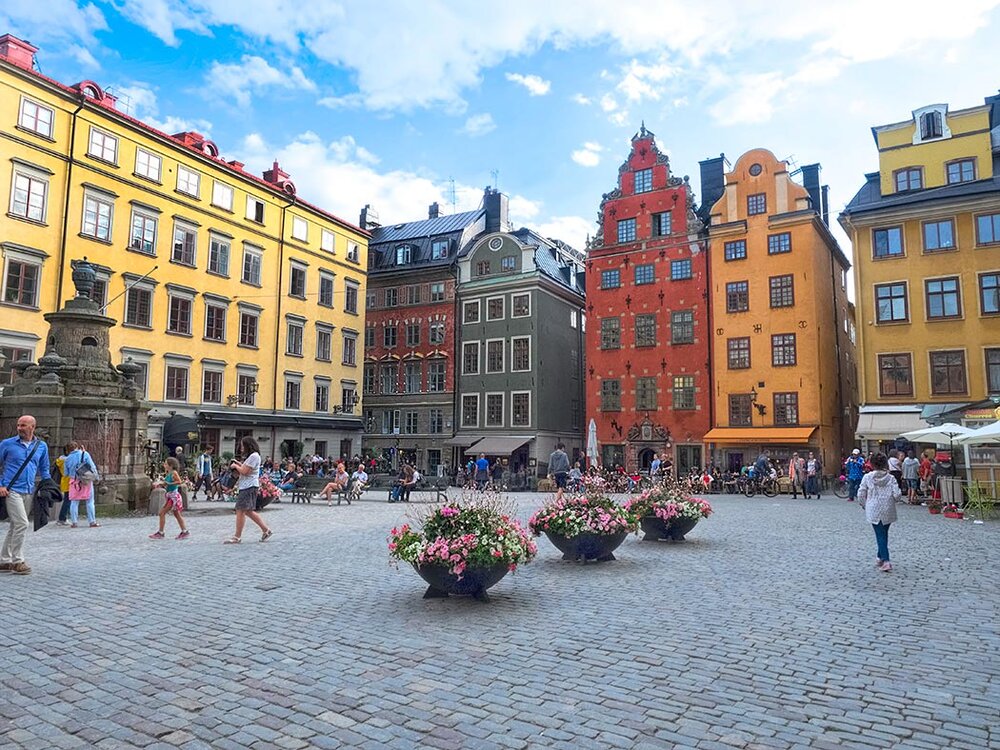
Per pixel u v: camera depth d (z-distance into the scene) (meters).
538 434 47.50
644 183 44.53
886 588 9.47
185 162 39.78
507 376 49.06
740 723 4.77
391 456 52.66
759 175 40.44
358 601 8.56
